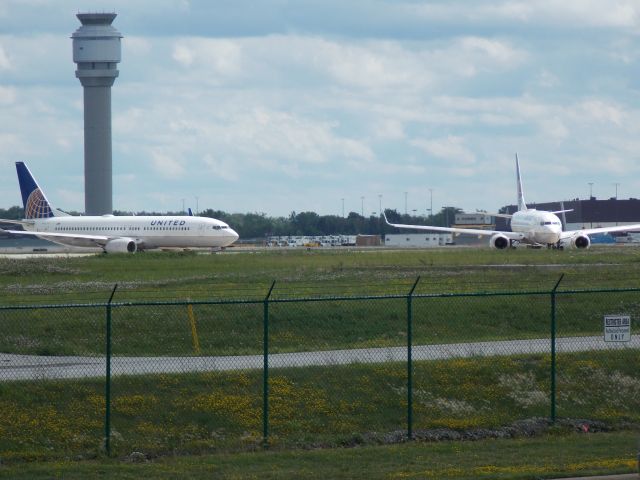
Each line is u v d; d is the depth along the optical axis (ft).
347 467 287.48
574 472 275.18
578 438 334.24
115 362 415.44
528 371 401.08
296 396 355.56
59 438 314.55
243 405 343.87
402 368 387.34
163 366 399.65
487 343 472.03
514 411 367.66
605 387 394.52
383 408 356.18
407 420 343.87
